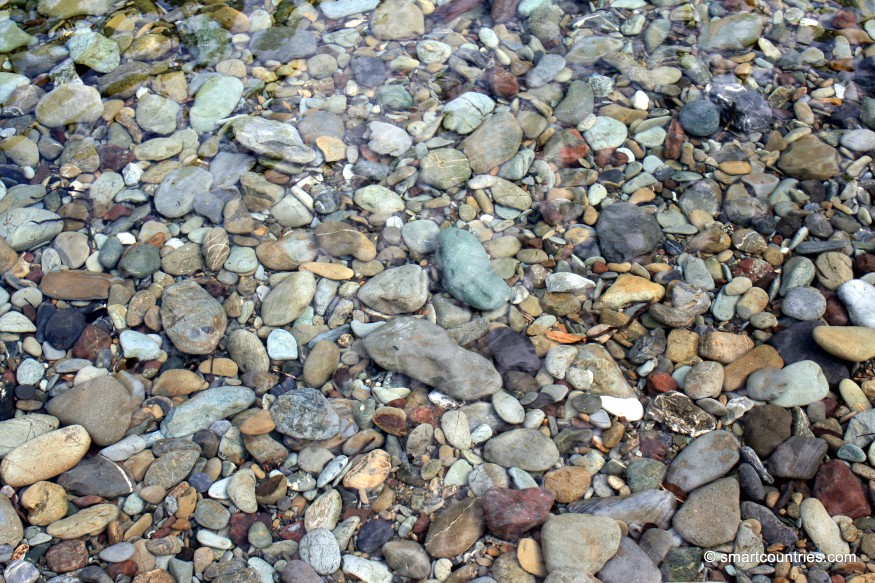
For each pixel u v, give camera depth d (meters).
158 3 1.21
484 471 0.90
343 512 0.88
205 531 0.87
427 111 1.12
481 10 1.23
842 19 1.22
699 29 1.21
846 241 1.02
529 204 1.05
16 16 1.19
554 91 1.14
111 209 1.04
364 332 0.97
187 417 0.92
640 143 1.10
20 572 0.85
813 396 0.93
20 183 1.05
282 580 0.85
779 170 1.08
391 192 1.05
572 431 0.92
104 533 0.87
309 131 1.10
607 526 0.86
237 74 1.15
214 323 0.96
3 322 0.96
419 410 0.93
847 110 1.13
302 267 1.00
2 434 0.89
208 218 1.04
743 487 0.89
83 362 0.95
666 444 0.92
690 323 0.98
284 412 0.91
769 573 0.85
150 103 1.12
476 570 0.86
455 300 0.99
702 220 1.04
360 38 1.19
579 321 0.98
